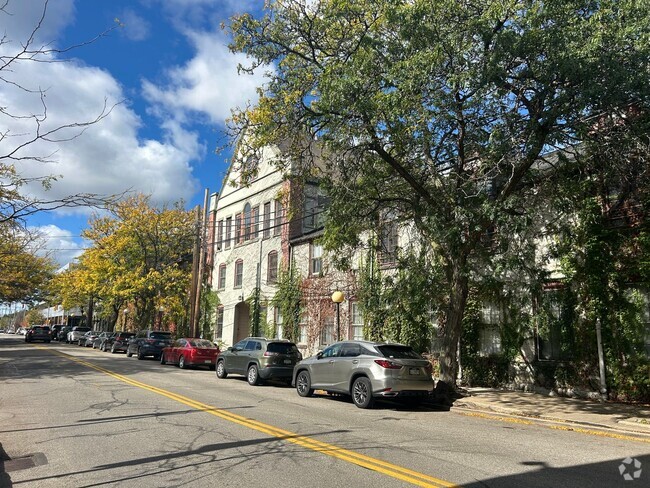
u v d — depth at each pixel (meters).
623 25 9.61
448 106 11.05
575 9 10.08
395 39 11.82
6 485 5.68
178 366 24.14
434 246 14.17
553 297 14.60
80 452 7.14
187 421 9.51
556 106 10.12
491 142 11.16
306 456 6.94
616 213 13.48
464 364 16.67
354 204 13.90
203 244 29.92
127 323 47.84
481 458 7.03
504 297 15.76
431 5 10.51
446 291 15.20
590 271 13.58
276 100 14.09
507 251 13.92
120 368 21.17
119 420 9.57
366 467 6.39
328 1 13.05
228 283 31.64
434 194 13.68
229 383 17.09
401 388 11.81
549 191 13.66
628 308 12.99
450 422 10.39
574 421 10.29
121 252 35.53
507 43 9.88
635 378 12.65
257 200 29.80
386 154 12.98
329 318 22.47
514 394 14.29
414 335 18.42
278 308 26.38
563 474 6.27
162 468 6.32
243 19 13.54
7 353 30.23
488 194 12.59
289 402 12.74
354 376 12.61
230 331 30.59
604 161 12.02
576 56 9.52
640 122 10.77
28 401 11.88
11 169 12.74
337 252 15.54
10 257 34.25
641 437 9.03
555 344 14.62
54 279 47.78
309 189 25.41
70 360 24.77
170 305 33.53
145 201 35.44
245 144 15.94
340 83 11.15
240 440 7.93
